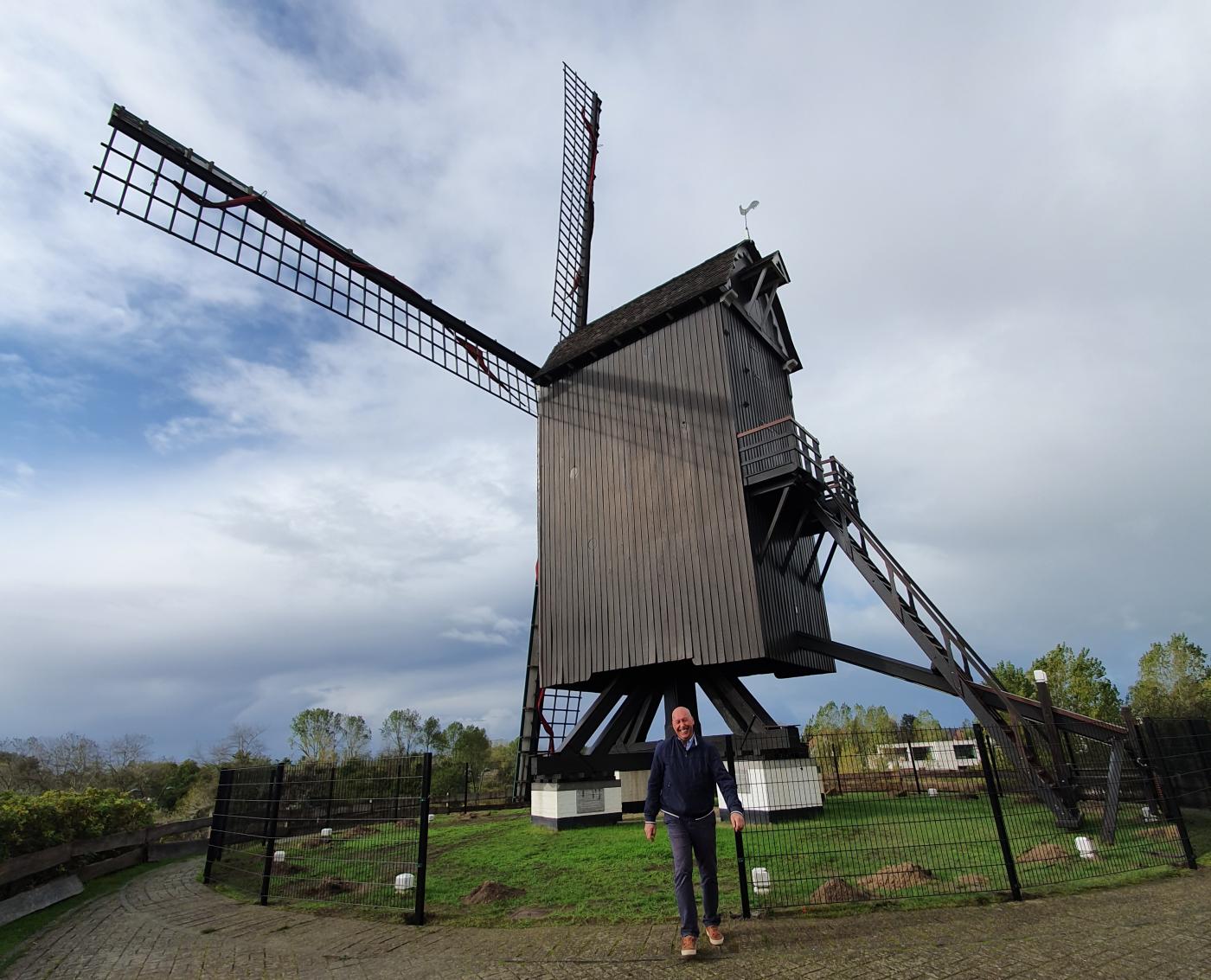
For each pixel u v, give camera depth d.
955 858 9.02
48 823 11.12
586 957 6.12
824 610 18.70
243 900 9.69
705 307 17.27
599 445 18.53
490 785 40.69
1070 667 30.36
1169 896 7.07
